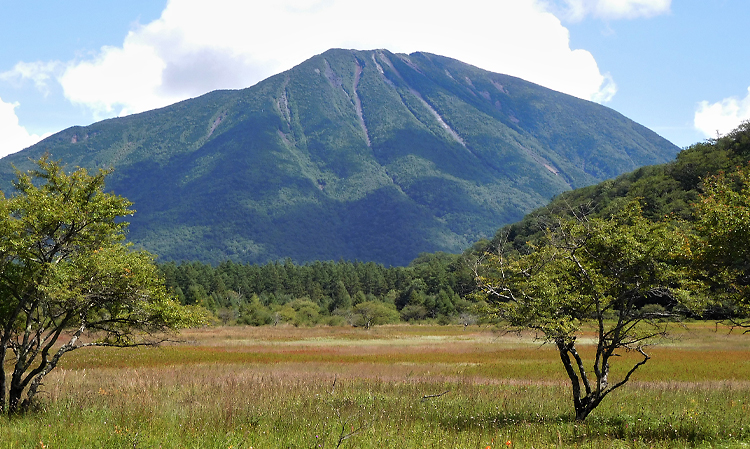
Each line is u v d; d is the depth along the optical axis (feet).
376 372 95.86
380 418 46.75
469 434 42.34
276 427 42.80
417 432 42.11
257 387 65.36
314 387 69.21
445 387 74.54
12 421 42.78
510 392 68.39
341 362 118.21
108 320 52.49
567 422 48.70
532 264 50.42
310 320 345.72
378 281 577.43
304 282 603.26
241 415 46.83
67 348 50.19
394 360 124.98
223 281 552.41
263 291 565.94
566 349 49.24
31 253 48.14
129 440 36.24
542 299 47.34
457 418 49.85
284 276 609.42
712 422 48.37
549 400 61.87
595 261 48.49
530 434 42.19
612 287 47.83
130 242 55.57
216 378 79.41
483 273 52.49
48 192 50.67
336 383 73.97
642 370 100.37
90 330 54.03
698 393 67.26
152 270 53.36
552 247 50.03
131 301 50.85
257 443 37.37
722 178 48.73
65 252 51.08
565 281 49.55
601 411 55.01
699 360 117.91
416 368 104.63
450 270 487.61
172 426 42.09
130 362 110.73
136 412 47.32
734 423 47.88
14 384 47.75
